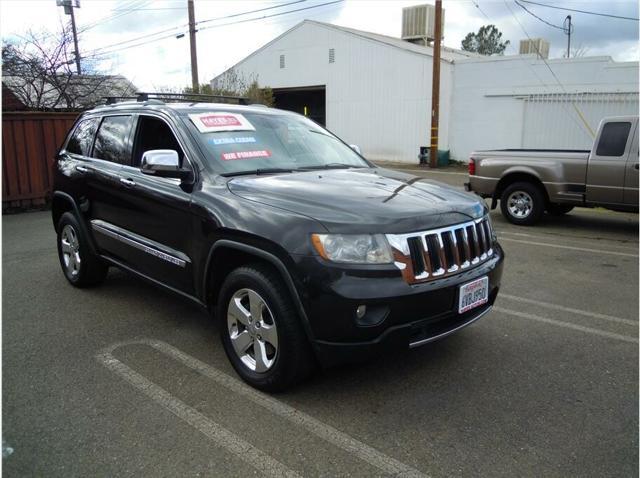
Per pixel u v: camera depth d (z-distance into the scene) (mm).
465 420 3051
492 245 3697
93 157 5086
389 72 22703
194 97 5574
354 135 24453
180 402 3254
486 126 20078
